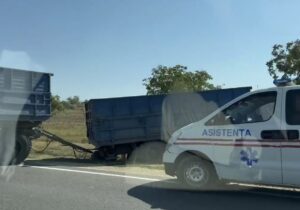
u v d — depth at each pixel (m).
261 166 9.09
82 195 9.29
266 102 9.22
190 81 37.56
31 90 16.03
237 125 9.43
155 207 8.34
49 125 44.81
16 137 15.36
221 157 9.54
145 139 18.14
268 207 8.43
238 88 19.22
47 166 14.19
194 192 9.69
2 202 8.66
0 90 15.01
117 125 17.84
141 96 18.23
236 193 9.64
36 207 8.27
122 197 9.12
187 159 9.97
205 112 18.88
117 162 17.38
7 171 12.82
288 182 8.87
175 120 18.56
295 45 33.00
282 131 8.89
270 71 33.75
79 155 19.14
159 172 13.05
